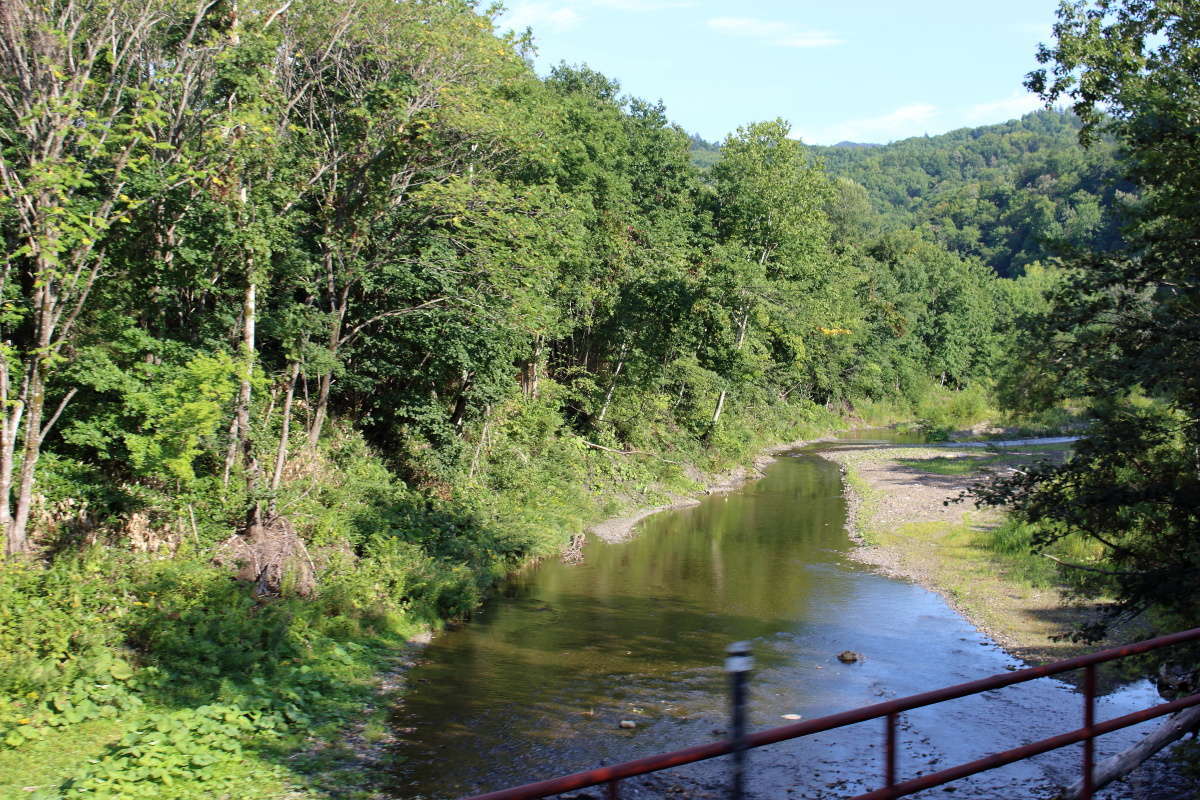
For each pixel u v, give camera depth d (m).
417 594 17.36
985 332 86.19
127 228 15.61
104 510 15.29
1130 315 12.57
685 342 38.72
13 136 14.24
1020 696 13.07
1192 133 12.00
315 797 9.46
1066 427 57.06
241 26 17.56
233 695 11.69
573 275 31.31
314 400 23.73
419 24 19.70
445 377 25.77
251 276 16.61
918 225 169.75
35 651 11.21
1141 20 14.98
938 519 28.64
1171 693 11.36
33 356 13.60
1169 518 12.02
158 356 16.92
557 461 30.39
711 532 27.59
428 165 20.39
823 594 19.67
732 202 47.31
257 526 16.67
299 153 18.61
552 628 16.86
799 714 12.41
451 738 11.38
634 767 3.42
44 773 9.31
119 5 15.26
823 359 63.28
